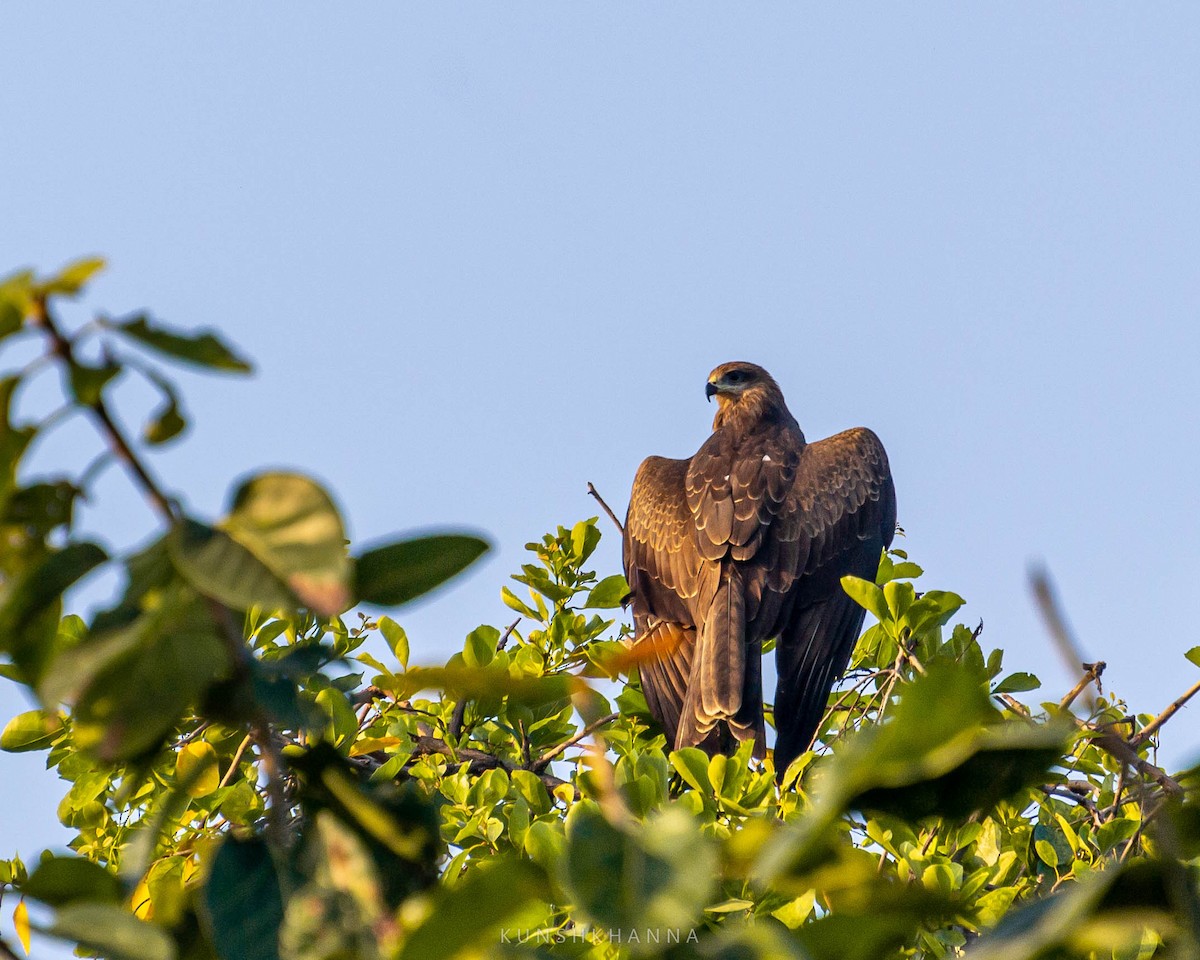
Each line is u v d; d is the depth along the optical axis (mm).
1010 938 2033
